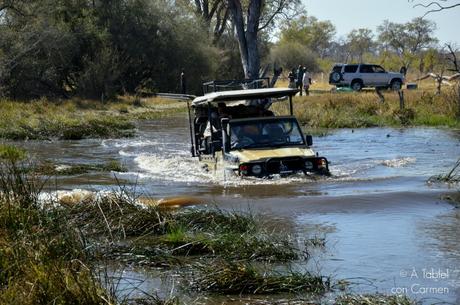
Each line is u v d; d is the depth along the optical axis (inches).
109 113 2600.9
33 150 1526.8
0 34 2965.1
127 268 583.2
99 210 732.0
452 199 807.1
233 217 713.6
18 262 527.5
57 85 3341.5
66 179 1063.0
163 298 506.0
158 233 692.1
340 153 1355.8
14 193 709.9
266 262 587.8
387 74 3516.2
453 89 2140.7
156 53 3777.1
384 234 659.4
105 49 3336.6
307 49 6235.2
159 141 1692.9
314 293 512.7
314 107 2220.7
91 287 480.7
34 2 3122.5
